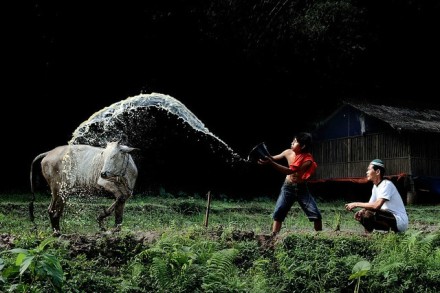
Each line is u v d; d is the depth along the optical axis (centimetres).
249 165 2791
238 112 2775
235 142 2791
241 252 794
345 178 2709
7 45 2222
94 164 1112
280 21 2645
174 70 2514
